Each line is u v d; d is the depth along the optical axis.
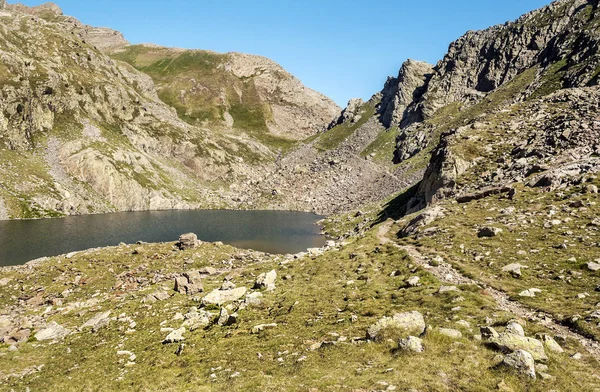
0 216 108.06
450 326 19.14
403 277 32.09
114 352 25.34
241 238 100.12
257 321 26.36
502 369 14.30
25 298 45.62
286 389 14.87
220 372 18.52
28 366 25.30
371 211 108.31
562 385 13.31
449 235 42.41
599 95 82.75
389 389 13.45
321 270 40.41
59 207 126.19
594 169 46.72
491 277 28.58
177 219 133.75
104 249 64.69
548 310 21.55
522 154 67.06
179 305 35.31
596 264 26.47
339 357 17.64
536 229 37.16
